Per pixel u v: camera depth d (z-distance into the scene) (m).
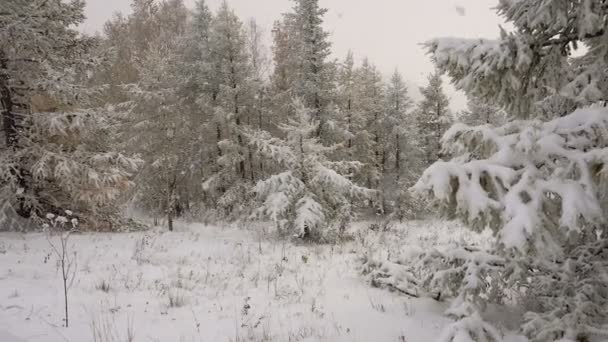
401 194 23.02
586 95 3.95
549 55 4.15
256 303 6.35
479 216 3.30
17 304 5.36
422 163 25.00
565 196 3.01
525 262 4.50
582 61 4.27
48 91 11.18
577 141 3.34
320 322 5.61
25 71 11.52
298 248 11.67
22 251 8.72
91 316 5.30
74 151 12.45
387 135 24.50
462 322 3.60
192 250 10.80
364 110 24.58
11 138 11.77
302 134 13.77
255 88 19.66
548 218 3.19
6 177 10.94
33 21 10.62
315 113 17.56
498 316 5.26
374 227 17.58
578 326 3.70
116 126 13.24
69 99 11.83
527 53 3.85
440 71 4.33
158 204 21.22
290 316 5.82
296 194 13.53
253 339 4.99
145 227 15.09
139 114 17.36
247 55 20.17
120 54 29.02
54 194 13.11
